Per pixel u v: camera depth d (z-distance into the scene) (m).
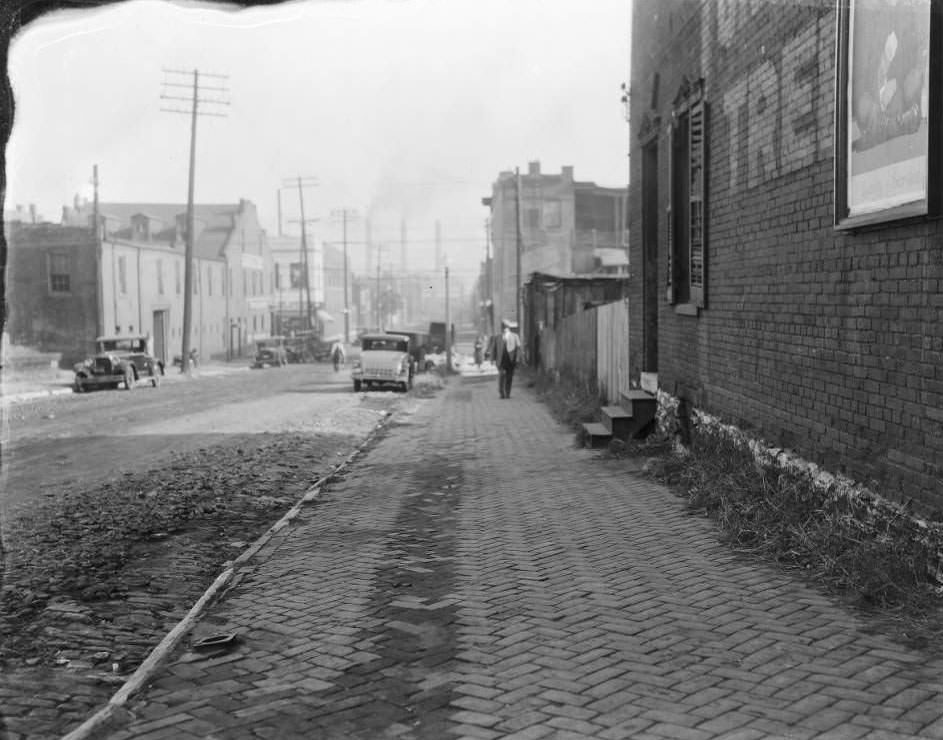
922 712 3.59
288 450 14.52
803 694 3.83
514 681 4.18
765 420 8.05
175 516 9.30
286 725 3.84
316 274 106.44
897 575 5.10
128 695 4.24
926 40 5.02
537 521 7.81
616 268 54.91
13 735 4.03
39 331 45.78
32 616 5.96
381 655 4.65
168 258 57.31
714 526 7.10
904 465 5.48
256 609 5.62
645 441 11.92
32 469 12.91
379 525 8.09
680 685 4.01
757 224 8.28
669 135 11.76
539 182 70.69
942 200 4.97
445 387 32.16
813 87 6.94
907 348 5.45
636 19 14.50
